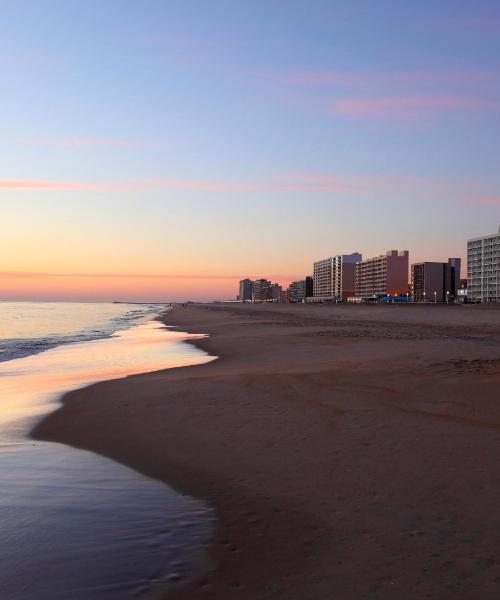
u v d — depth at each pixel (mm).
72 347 29797
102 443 8461
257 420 9406
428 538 4699
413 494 5762
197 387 12906
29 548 4676
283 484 6238
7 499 5922
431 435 8094
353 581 4027
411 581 3988
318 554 4492
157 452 7816
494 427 8477
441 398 10578
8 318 84438
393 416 9344
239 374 14719
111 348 28609
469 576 4035
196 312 109938
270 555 4512
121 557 4516
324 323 53469
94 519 5332
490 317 70375
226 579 4148
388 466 6719
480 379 12156
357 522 5098
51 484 6457
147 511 5539
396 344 23953
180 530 5051
